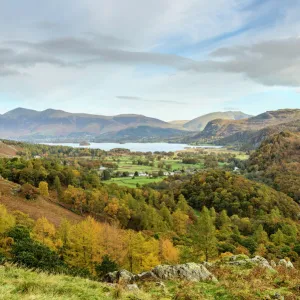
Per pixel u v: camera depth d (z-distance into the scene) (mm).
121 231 53219
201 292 15266
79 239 39344
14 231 40969
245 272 19391
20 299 11320
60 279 15906
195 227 54844
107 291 14680
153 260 38281
